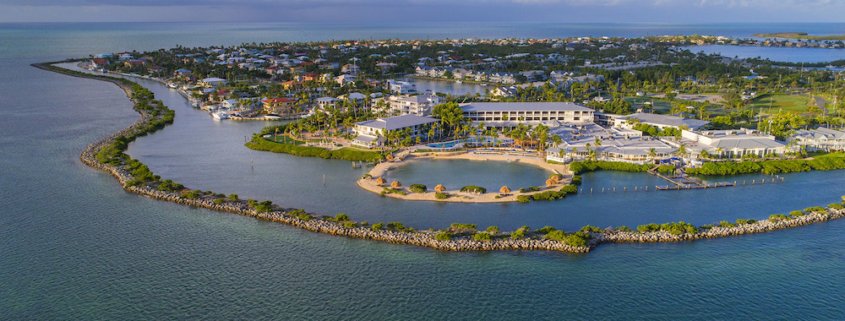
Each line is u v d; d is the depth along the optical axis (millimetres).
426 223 180500
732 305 136500
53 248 164500
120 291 142000
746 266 153375
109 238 171000
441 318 131500
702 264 154250
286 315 132250
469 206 195625
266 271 151125
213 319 130875
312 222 178000
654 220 184750
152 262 156250
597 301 137875
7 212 191000
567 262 154750
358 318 131250
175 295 140250
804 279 147000
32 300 138250
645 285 144375
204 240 169375
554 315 132750
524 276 148125
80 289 143000
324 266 153375
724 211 193375
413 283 145250
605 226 179250
